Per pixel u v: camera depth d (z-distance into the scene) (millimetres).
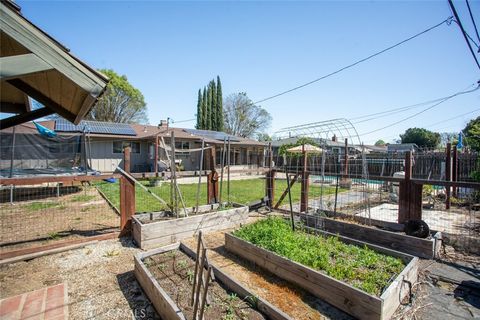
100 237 4863
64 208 7625
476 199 8070
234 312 2516
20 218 6496
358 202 8914
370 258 3479
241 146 21844
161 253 3840
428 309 2830
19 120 3156
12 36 1601
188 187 12359
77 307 2838
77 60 1782
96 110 28969
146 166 17578
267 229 4402
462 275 3605
